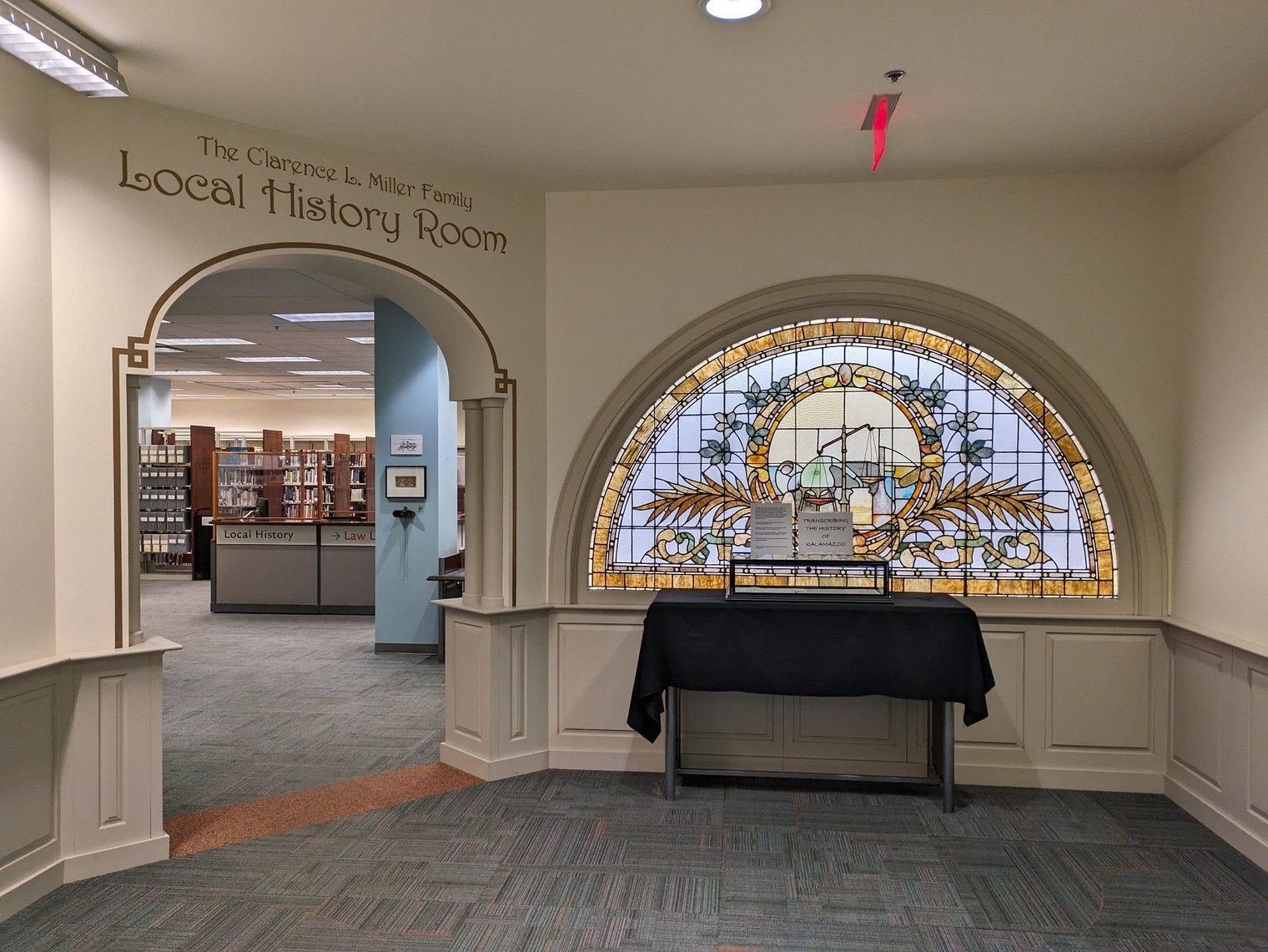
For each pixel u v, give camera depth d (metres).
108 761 3.28
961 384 4.36
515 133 3.70
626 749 4.44
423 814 3.87
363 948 2.78
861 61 3.04
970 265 4.22
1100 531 4.27
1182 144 3.79
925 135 3.70
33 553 3.07
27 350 3.04
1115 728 4.18
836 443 4.43
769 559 4.10
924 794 4.14
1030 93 3.28
